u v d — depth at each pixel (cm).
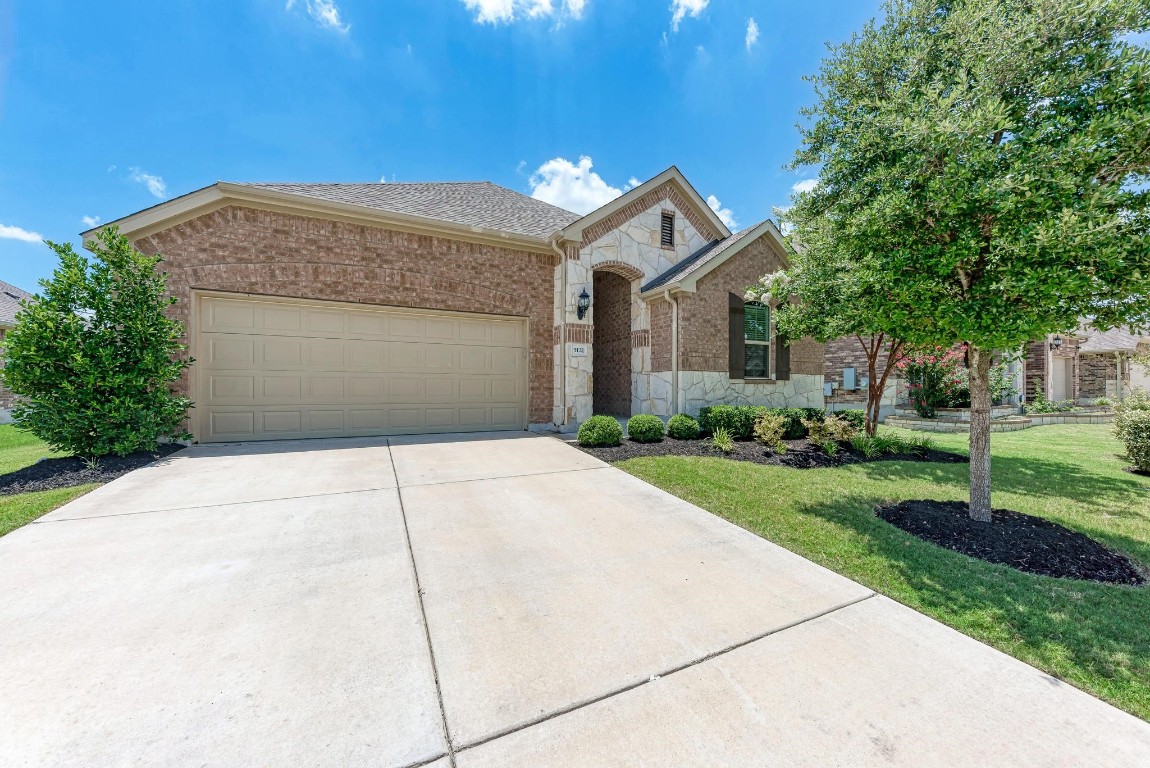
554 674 228
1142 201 330
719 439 809
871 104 435
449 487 555
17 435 1057
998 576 346
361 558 357
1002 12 364
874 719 201
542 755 181
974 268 387
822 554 382
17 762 171
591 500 517
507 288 1025
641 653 246
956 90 364
